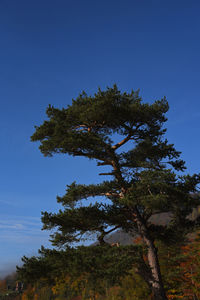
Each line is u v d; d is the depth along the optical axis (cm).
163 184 1446
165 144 1789
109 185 1681
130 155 1825
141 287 2570
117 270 1238
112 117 1770
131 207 1708
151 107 1772
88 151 1781
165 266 2694
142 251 1417
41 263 1369
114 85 1780
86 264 1259
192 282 2562
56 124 1784
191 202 1609
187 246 2759
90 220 1631
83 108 1806
